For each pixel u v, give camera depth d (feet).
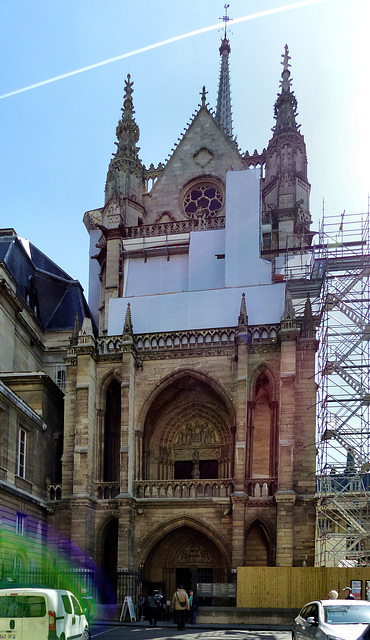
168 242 185.78
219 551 143.64
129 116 204.44
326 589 118.01
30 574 127.34
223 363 148.36
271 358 145.69
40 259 211.82
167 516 139.85
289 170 191.62
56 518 145.28
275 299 152.76
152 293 182.91
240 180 175.52
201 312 156.04
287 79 204.54
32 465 139.33
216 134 204.33
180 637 94.22
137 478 145.18
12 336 162.71
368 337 157.38
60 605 61.57
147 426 156.76
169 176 203.21
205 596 125.59
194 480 141.59
